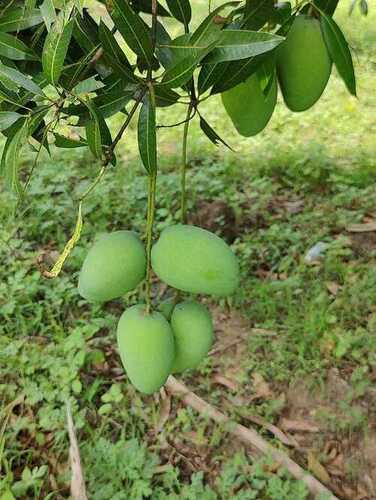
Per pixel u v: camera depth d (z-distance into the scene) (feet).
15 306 5.58
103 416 4.76
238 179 7.47
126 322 1.91
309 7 2.06
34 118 1.60
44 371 5.13
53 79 1.54
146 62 1.65
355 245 6.26
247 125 2.17
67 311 5.74
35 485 4.18
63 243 6.50
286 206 6.98
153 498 4.21
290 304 5.52
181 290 1.94
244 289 5.72
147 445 4.61
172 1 1.91
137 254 1.86
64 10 1.53
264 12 1.82
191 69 1.58
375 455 4.45
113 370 5.17
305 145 8.25
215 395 4.91
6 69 1.54
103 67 1.78
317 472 4.34
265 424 4.66
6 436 4.55
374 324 5.21
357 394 4.72
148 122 1.66
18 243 6.32
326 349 5.13
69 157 7.95
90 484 4.24
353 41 10.80
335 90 9.76
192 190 7.00
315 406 4.82
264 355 5.21
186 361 1.97
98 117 1.61
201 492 4.17
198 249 1.82
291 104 2.14
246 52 1.59
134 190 6.95
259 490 4.25
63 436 4.49
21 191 1.63
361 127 8.72
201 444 4.59
